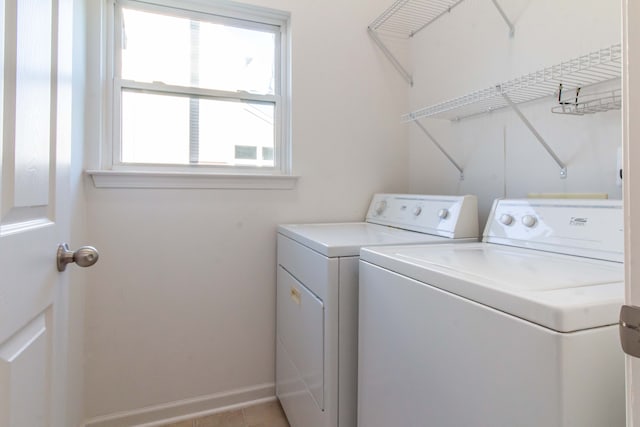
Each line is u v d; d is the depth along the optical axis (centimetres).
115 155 167
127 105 170
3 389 59
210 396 176
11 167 61
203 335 175
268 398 186
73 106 132
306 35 190
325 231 158
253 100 191
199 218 173
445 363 75
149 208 164
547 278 72
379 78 206
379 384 100
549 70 105
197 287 173
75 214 136
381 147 207
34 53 69
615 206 93
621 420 57
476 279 70
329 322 117
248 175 177
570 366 53
